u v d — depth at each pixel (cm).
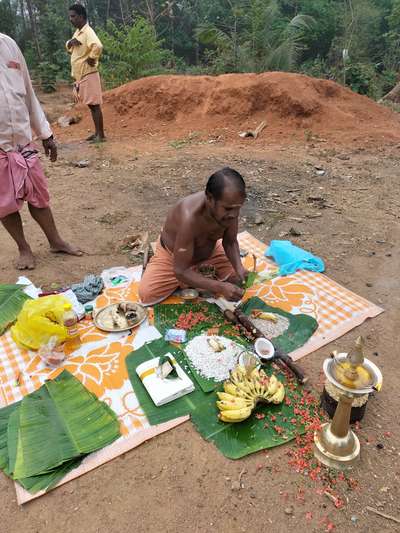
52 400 255
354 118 905
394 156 726
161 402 252
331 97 973
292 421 241
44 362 287
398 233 456
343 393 196
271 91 913
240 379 259
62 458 222
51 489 213
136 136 920
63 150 834
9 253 437
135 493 211
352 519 197
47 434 235
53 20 2042
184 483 215
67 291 353
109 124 1000
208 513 202
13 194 362
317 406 251
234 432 237
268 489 211
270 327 314
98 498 210
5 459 227
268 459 224
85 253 434
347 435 219
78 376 275
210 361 275
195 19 2511
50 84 1686
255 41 1298
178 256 302
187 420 246
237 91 932
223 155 749
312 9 2347
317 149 771
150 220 506
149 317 329
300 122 887
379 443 231
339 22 2273
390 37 2167
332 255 418
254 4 1261
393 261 404
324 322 322
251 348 292
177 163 711
